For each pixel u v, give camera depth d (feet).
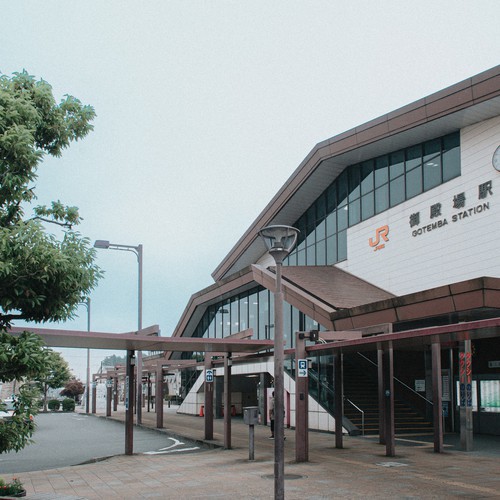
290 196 100.22
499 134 65.21
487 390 70.08
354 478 40.65
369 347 50.52
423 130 72.79
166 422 106.93
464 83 63.98
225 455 56.34
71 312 28.63
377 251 84.84
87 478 44.68
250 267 98.68
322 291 79.87
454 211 70.64
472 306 53.21
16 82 30.22
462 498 33.63
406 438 65.41
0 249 24.86
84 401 207.51
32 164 27.43
